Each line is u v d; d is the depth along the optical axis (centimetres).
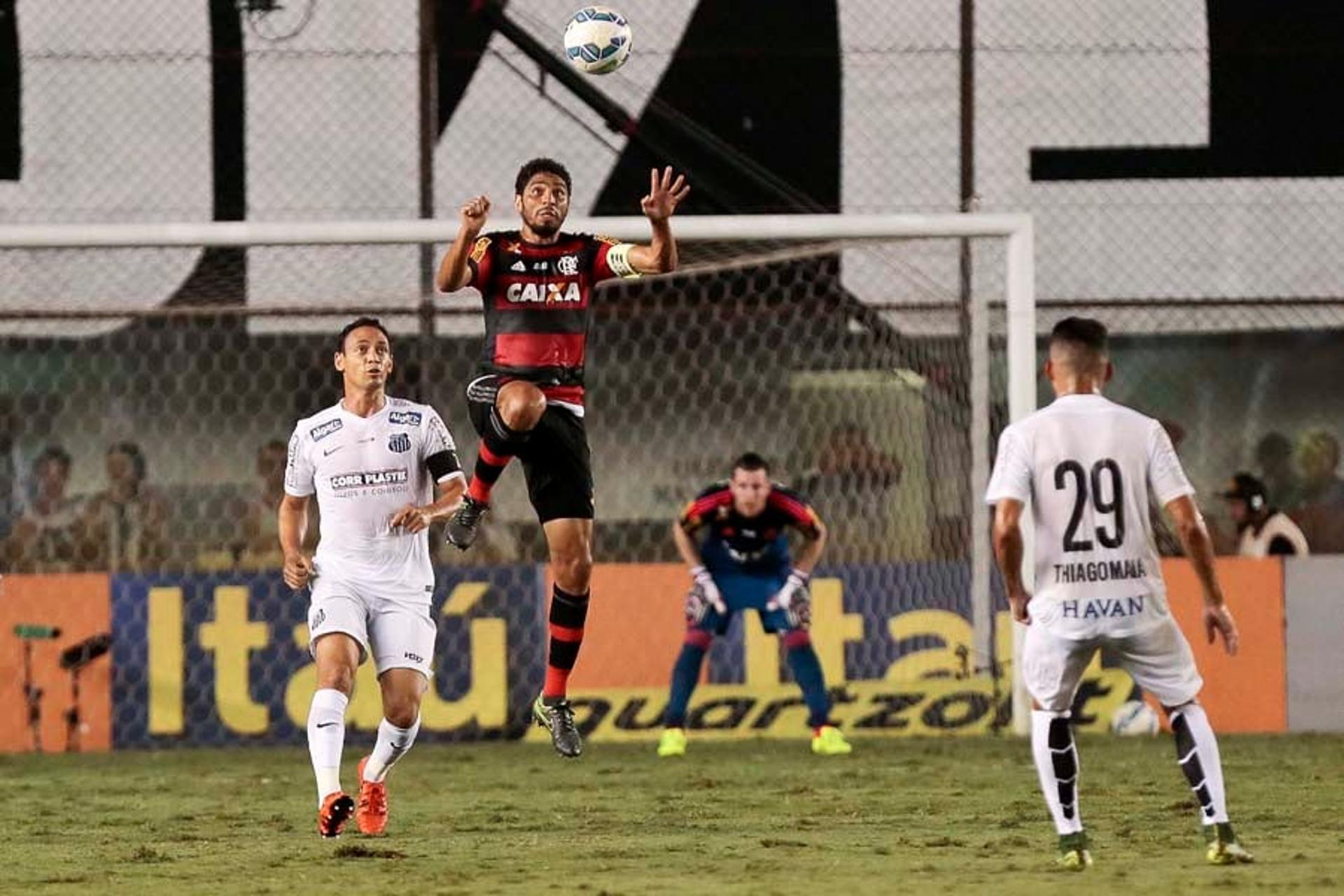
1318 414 5228
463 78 5084
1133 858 2506
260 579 4719
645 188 5122
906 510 5072
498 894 2230
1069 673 2373
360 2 5062
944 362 5091
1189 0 5125
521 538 5069
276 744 4684
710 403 5284
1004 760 4072
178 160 5069
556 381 2867
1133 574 2356
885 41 5138
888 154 5138
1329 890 2148
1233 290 5122
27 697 4656
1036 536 2389
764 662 4744
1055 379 2441
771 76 5144
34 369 5150
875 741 4622
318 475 2816
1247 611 4762
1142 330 5166
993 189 5128
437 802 3425
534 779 3838
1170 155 5119
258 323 5150
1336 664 4766
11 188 5050
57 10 5056
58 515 5016
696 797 3462
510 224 4753
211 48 5066
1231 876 2280
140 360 5188
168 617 4700
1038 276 5131
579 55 2988
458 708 4716
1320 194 5122
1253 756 4122
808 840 2795
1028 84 5125
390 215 5072
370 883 2358
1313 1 5138
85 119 5056
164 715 4675
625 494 5291
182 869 2541
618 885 2302
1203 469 5241
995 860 2516
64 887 2366
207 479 5203
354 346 2814
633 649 4731
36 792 3691
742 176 5128
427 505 2814
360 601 2803
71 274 5053
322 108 5066
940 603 4794
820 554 4725
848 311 5153
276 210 5066
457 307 4853
